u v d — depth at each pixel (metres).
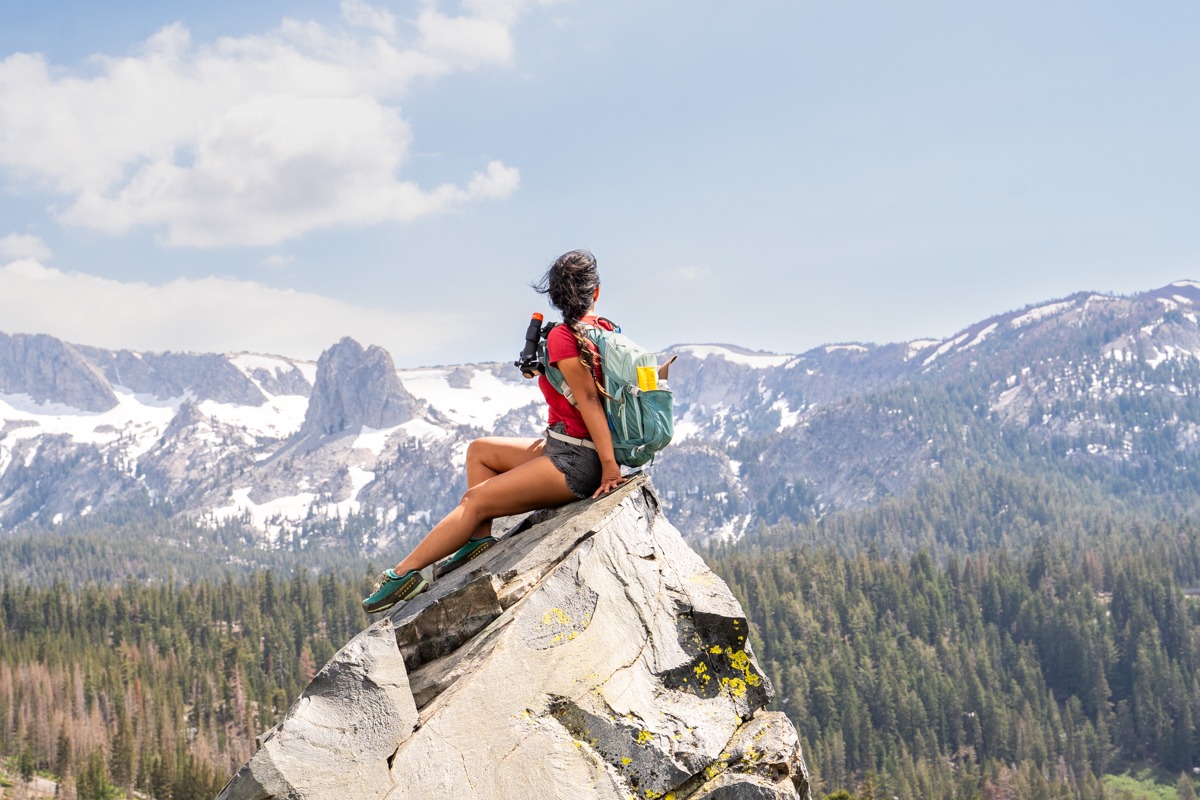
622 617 5.84
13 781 130.25
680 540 6.56
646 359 6.63
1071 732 171.88
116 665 182.25
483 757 5.15
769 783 5.51
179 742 147.38
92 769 119.62
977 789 146.00
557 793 5.17
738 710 5.90
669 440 6.77
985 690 186.25
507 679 5.40
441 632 5.91
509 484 6.69
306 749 4.92
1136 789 163.00
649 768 5.42
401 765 4.98
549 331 6.62
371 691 5.12
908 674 191.12
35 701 148.00
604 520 6.16
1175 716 177.00
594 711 5.46
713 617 6.02
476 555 6.93
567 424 6.80
